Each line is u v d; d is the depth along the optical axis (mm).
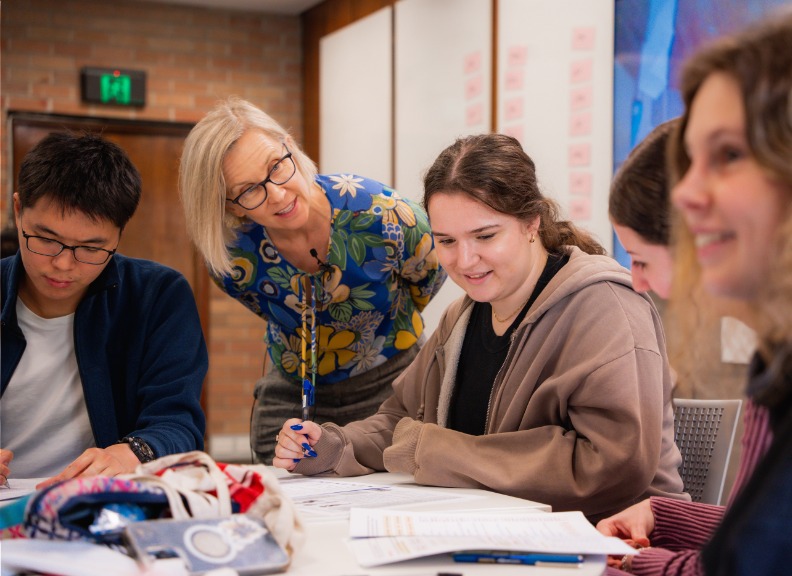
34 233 1668
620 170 1184
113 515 1012
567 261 1728
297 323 2264
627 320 1580
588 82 3664
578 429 1536
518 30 4035
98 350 1852
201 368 1908
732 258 881
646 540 1352
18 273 1816
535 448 1548
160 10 5938
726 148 871
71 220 1645
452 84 4516
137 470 1117
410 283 2322
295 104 6254
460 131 4461
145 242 5938
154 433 1694
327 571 1012
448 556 1069
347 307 2232
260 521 1050
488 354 1797
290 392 2387
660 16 3279
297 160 2092
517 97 4055
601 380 1515
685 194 895
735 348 1027
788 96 818
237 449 6098
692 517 1361
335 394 2330
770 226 849
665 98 3275
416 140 4832
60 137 1705
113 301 1886
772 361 900
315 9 6016
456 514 1264
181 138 6000
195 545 983
